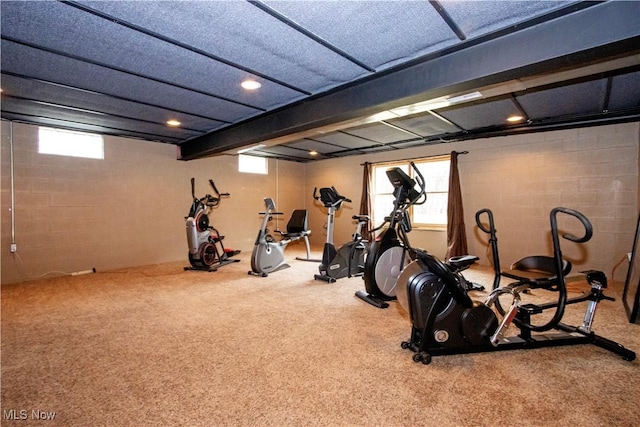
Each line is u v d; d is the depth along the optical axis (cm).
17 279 445
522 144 500
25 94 338
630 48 174
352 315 306
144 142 571
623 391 180
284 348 236
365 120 330
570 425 153
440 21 202
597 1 173
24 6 188
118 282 440
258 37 225
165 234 599
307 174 847
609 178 430
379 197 705
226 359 220
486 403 170
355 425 154
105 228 527
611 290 381
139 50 245
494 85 239
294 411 165
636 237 334
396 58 254
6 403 172
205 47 240
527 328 228
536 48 196
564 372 200
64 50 245
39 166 464
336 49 240
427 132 518
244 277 470
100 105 376
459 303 219
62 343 246
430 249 603
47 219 471
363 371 204
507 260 516
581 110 398
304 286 416
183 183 624
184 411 166
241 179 720
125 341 249
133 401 174
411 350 230
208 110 397
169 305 338
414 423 155
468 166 557
